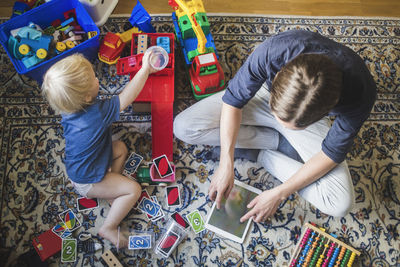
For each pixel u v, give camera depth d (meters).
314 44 0.99
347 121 1.07
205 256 1.47
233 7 1.94
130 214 1.52
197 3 1.67
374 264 1.50
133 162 1.59
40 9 1.63
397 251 1.52
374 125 1.74
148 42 1.63
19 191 1.53
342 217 1.56
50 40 1.59
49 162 1.58
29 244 1.45
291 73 0.83
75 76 1.24
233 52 1.85
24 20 1.63
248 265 1.47
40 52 1.54
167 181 1.53
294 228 1.54
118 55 1.75
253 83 1.15
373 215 1.57
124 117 1.68
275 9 1.96
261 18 1.92
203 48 1.57
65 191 1.54
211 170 1.62
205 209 1.55
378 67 1.87
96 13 1.76
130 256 1.45
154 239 1.49
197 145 1.66
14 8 1.70
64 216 1.50
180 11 1.68
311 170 1.25
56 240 1.44
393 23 1.96
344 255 1.46
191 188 1.58
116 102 1.37
